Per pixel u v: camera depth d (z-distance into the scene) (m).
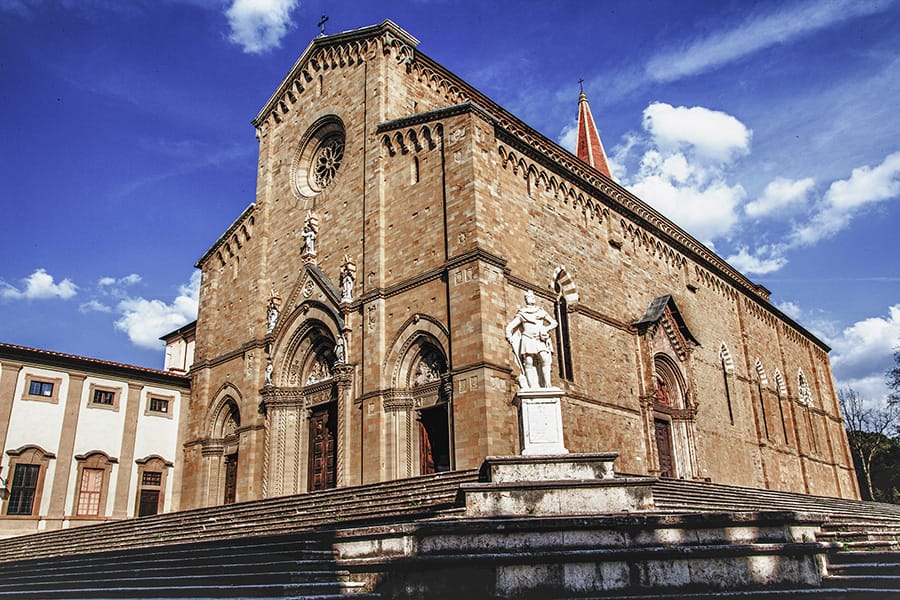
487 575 14.34
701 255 52.31
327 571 16.50
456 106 33.31
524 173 36.00
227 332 44.59
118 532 32.25
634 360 40.53
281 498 30.59
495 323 29.89
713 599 14.16
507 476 18.14
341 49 41.41
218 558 20.31
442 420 31.34
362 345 34.12
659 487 27.16
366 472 31.77
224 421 43.50
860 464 83.81
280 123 45.97
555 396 20.06
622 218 43.81
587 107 72.81
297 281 39.25
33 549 33.41
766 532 16.27
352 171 38.31
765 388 56.53
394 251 34.53
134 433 43.34
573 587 14.38
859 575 16.14
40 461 39.22
